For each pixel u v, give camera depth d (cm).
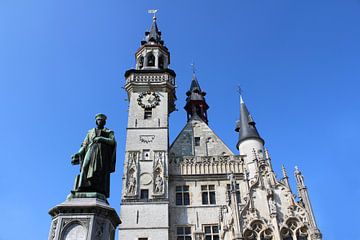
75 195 1117
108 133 1265
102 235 1046
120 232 3259
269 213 2928
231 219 2934
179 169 3834
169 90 4447
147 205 3450
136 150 3869
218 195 3650
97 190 1145
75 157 1227
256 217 2897
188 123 4444
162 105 4275
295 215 2902
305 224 2850
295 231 2820
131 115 4172
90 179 1142
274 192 3061
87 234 1017
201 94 5216
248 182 3158
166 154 3838
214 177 3772
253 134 4022
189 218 3494
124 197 3491
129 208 3422
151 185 3619
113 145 1238
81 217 1052
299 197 3030
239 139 4081
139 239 3234
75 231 1030
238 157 3891
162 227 3300
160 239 3228
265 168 3225
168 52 5066
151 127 4069
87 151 1198
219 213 3359
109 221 1092
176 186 3731
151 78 4478
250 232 2830
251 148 3900
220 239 3141
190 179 3769
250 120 4216
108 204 1130
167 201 3475
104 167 1183
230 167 3825
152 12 5694
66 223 1039
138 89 4397
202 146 4178
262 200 3027
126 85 4431
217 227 3434
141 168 3741
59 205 1062
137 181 3622
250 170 3741
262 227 2855
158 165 3744
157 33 5366
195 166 3856
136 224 3316
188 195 3688
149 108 4247
